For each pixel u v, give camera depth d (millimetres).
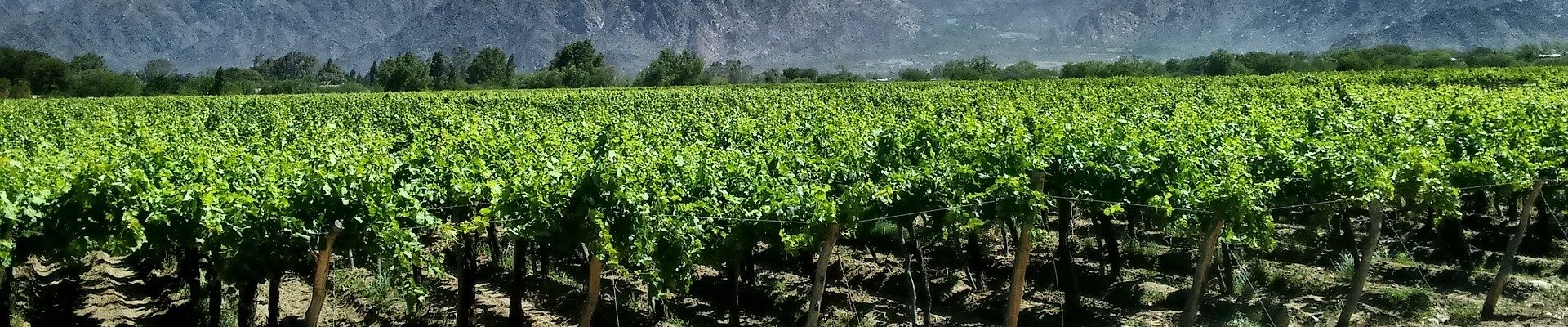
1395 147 13797
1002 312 14555
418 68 104000
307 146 15477
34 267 16875
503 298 15617
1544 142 14875
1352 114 20047
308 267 14469
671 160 12812
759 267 17219
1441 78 52156
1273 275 15359
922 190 11945
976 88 49594
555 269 17250
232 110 41281
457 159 13133
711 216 10883
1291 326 13258
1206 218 11727
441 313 14750
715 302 15539
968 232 13008
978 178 12273
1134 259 17031
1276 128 16156
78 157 14086
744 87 68875
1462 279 15281
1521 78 50156
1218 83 53062
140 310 15180
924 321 13586
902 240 13750
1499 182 13008
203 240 9758
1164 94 38562
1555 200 13820
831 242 11391
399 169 12641
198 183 10320
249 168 11617
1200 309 14125
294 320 14352
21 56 99938
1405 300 13945
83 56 150875
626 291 15375
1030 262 16672
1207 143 15172
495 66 122125
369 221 9836
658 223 10445
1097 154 12828
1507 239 17750
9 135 22422
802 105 32969
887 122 21250
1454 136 15320
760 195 11477
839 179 13297
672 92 58188
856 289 15984
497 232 16875
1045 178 12734
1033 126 16828
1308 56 123625
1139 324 13531
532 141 16844
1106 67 100188
